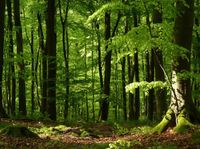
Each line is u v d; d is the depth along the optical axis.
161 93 22.64
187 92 15.68
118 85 42.94
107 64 28.31
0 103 21.22
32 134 15.37
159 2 15.64
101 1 28.44
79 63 40.50
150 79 29.89
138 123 22.19
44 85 27.11
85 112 49.12
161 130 15.45
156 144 13.02
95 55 41.16
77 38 36.91
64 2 32.09
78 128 18.70
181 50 15.28
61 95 28.34
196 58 26.25
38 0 29.61
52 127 18.33
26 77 27.66
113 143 13.27
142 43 15.42
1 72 21.38
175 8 15.80
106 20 28.45
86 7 30.38
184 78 15.23
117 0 15.59
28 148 12.91
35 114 23.52
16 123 19.25
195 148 11.73
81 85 33.56
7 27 29.38
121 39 15.58
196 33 25.73
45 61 29.36
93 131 18.33
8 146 12.95
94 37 35.03
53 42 24.81
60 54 39.56
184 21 15.96
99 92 30.92
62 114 41.75
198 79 15.36
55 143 14.14
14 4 27.39
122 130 18.47
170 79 16.98
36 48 39.19
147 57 31.22
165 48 15.18
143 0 15.23
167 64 25.98
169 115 15.73
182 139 13.35
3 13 21.22
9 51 28.09
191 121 15.41
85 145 13.89
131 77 35.66
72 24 32.12
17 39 27.73
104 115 28.31
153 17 21.58
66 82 27.86
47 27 24.81
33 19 34.25
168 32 15.95
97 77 42.09
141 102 47.50
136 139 14.71
